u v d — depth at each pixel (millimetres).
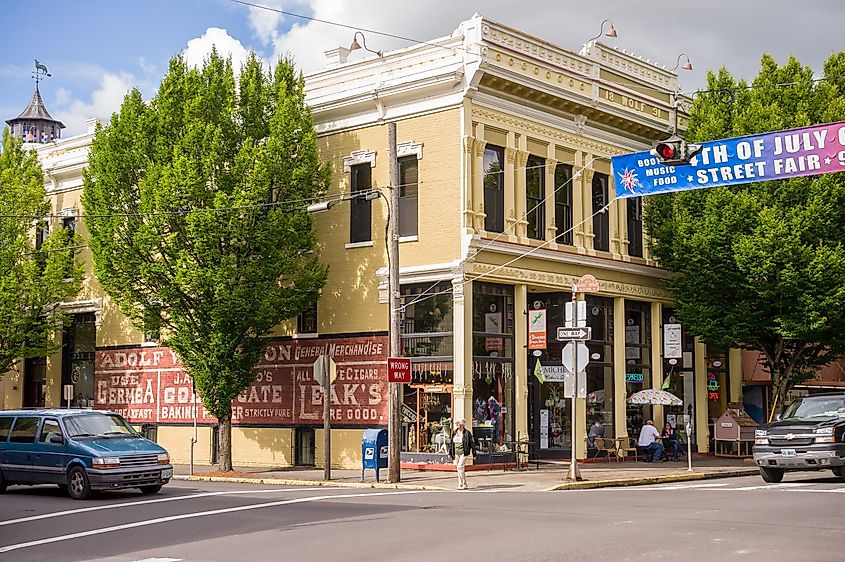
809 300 29750
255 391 32656
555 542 13141
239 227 27766
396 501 19656
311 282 29469
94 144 30109
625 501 19047
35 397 40188
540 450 31375
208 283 27906
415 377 28922
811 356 32438
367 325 30094
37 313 35688
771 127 30078
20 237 36156
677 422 35969
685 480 26797
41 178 37219
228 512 17859
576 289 28281
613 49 33781
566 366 25438
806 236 30031
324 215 31469
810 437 23516
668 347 30469
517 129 30016
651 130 34625
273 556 12703
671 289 33656
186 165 27875
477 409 28531
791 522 15109
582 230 32031
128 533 15461
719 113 32219
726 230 30781
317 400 31125
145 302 29375
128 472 21016
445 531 14578
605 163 33406
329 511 17766
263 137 29547
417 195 29375
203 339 28906
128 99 29719
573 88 31562
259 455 32344
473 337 28578
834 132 19594
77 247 36312
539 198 30906
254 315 28484
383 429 26141
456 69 28422
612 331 33406
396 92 29594
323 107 31312
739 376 37906
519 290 29938
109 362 37062
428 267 28453
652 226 34062
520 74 29422
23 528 16547
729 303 32281
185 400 34469
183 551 13406
